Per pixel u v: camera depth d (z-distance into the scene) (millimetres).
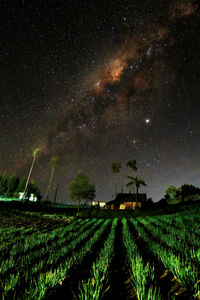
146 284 3521
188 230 10719
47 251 7336
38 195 55188
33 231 13648
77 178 32969
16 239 10305
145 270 3941
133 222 18391
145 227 14625
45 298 3262
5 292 3336
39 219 21031
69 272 4898
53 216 24766
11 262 5430
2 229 13070
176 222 14492
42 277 3676
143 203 39656
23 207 31719
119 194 48562
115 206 43219
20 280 4293
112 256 6680
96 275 3965
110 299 3416
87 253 7277
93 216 29141
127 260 6086
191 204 28125
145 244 8406
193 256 4934
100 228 15766
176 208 27797
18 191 57781
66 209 37312
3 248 7918
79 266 5543
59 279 4082
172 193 40625
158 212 26500
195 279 3461
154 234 10602
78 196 31734
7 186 60906
